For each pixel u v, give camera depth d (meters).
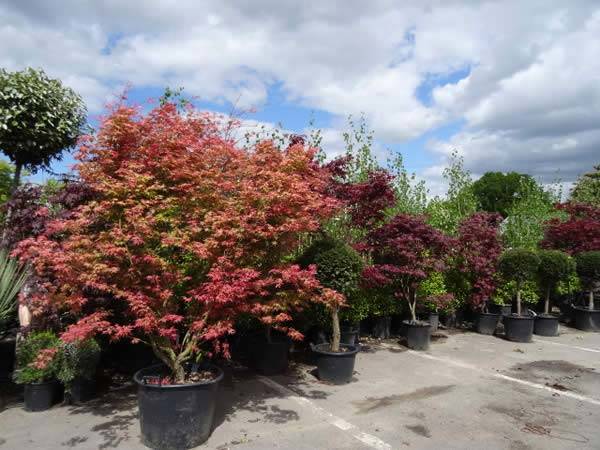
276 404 4.98
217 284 3.87
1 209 5.33
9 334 5.74
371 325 8.90
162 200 4.19
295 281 4.83
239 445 3.95
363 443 4.05
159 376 4.30
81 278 3.80
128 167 4.17
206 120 4.70
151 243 4.33
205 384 3.89
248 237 4.40
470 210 12.63
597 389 5.79
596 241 11.07
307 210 4.89
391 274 7.82
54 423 4.33
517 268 9.04
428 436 4.24
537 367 6.82
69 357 4.69
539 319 9.53
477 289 9.68
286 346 6.22
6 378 5.56
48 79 6.15
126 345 5.91
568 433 4.39
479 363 6.99
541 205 14.56
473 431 4.39
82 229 4.16
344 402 5.09
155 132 4.37
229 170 4.57
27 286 4.94
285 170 4.82
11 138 5.87
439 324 10.35
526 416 4.81
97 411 4.66
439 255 7.95
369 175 7.38
